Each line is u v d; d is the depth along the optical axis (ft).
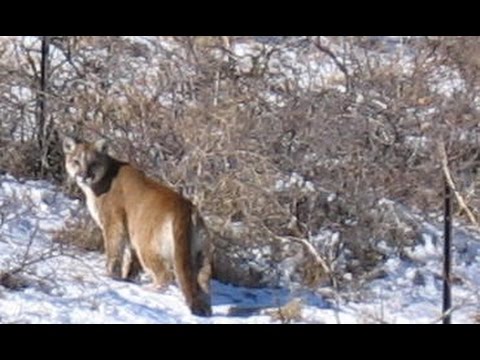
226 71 62.08
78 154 54.49
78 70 63.26
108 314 49.55
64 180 61.36
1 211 56.80
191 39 64.44
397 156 61.77
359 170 59.82
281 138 59.67
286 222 57.31
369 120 61.26
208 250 52.01
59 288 51.26
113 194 54.29
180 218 51.67
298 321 51.03
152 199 53.11
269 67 66.03
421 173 61.11
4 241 55.01
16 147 62.18
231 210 57.52
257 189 57.41
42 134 62.23
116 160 54.95
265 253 56.59
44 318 48.42
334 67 68.13
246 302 53.62
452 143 61.21
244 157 58.03
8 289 50.49
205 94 60.90
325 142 59.72
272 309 52.06
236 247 56.29
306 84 66.80
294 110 59.93
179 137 59.41
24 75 62.59
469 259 60.18
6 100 62.18
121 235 54.13
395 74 63.36
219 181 57.57
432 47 66.69
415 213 61.26
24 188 60.29
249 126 58.90
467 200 61.00
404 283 57.57
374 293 55.98
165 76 61.57
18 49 69.00
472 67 64.49
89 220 57.31
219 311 51.90
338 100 61.26
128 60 63.05
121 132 60.70
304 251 56.54
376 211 59.72
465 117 61.57
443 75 64.64
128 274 54.19
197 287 51.39
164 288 52.85
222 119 58.95
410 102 62.39
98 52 64.39
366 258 58.39
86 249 56.44
